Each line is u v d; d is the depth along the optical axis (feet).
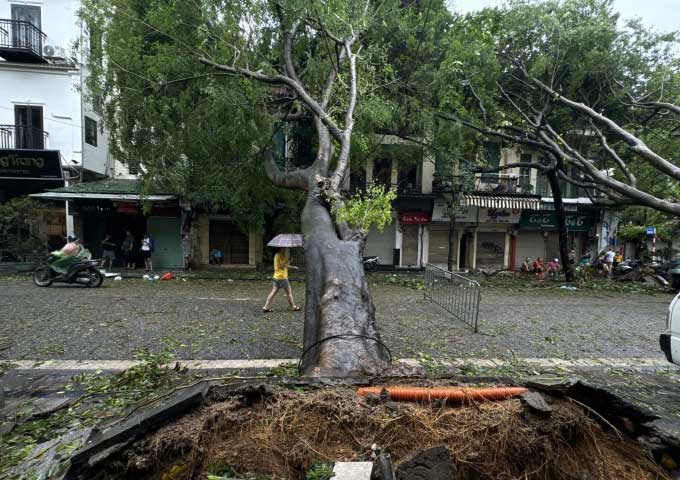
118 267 54.39
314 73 30.37
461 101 40.01
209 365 15.15
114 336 19.39
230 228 59.31
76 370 14.66
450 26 39.81
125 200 48.52
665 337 12.79
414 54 38.93
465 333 21.54
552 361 17.10
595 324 25.11
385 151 49.52
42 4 51.11
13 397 12.21
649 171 40.98
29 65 50.80
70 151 53.11
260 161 39.14
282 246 25.70
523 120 41.50
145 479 6.14
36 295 31.04
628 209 59.98
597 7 39.60
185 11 28.71
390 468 5.32
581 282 48.24
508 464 6.27
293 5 25.05
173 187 44.01
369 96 30.60
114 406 11.25
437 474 5.33
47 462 7.49
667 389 14.17
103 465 6.23
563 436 6.75
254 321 22.98
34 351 16.98
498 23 39.06
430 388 7.91
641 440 7.35
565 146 35.99
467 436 6.45
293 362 15.56
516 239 67.05
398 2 34.30
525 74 39.09
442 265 66.03
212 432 6.70
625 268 56.54
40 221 52.24
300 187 25.03
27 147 51.75
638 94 40.19
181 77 32.07
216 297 31.89
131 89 32.50
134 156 37.76
